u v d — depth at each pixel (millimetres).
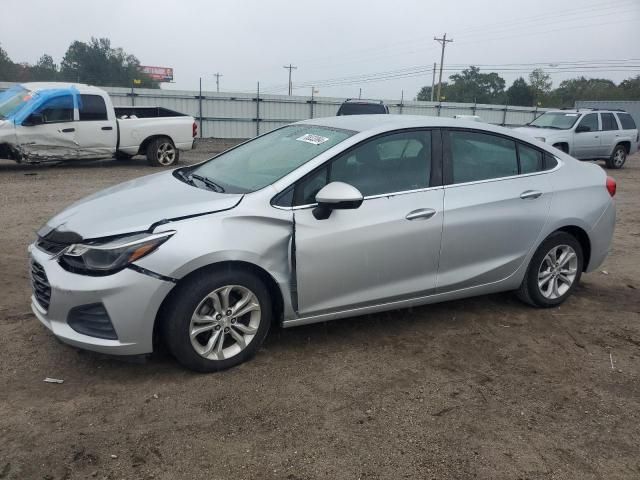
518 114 35469
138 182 4453
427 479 2758
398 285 4121
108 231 3361
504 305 5055
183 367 3688
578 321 4781
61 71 77188
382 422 3205
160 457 2830
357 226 3854
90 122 13125
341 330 4391
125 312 3291
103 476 2682
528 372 3877
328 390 3514
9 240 6613
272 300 3863
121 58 79750
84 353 3828
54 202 9000
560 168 4918
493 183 4484
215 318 3574
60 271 3381
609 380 3818
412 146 4219
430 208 4129
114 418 3133
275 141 4621
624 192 12602
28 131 12289
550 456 2984
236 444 2957
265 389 3488
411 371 3805
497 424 3246
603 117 17203
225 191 3873
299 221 3691
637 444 3125
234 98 28484
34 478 2648
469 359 4023
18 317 4371
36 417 3111
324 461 2852
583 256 5164
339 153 3920
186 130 14797
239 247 3492
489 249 4461
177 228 3396
